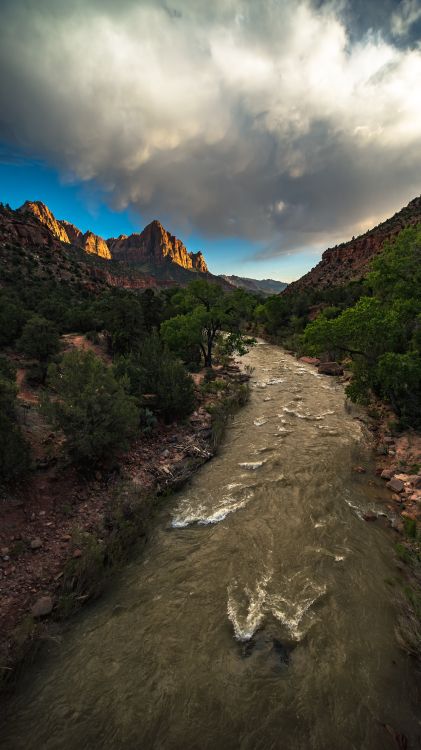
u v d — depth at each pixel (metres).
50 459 10.73
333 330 17.05
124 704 5.15
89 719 4.95
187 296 31.70
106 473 11.26
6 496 8.89
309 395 22.88
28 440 11.45
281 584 7.46
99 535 8.67
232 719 4.96
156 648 6.03
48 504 9.32
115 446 11.23
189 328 27.61
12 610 6.43
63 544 8.20
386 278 18.41
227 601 7.04
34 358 21.47
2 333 26.05
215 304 29.61
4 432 9.12
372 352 17.14
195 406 17.45
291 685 5.42
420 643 6.02
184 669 5.68
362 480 11.80
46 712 5.03
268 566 7.99
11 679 5.37
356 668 5.67
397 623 6.47
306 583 7.46
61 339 29.78
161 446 14.05
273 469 12.71
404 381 14.84
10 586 6.92
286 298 75.56
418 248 17.61
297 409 19.86
